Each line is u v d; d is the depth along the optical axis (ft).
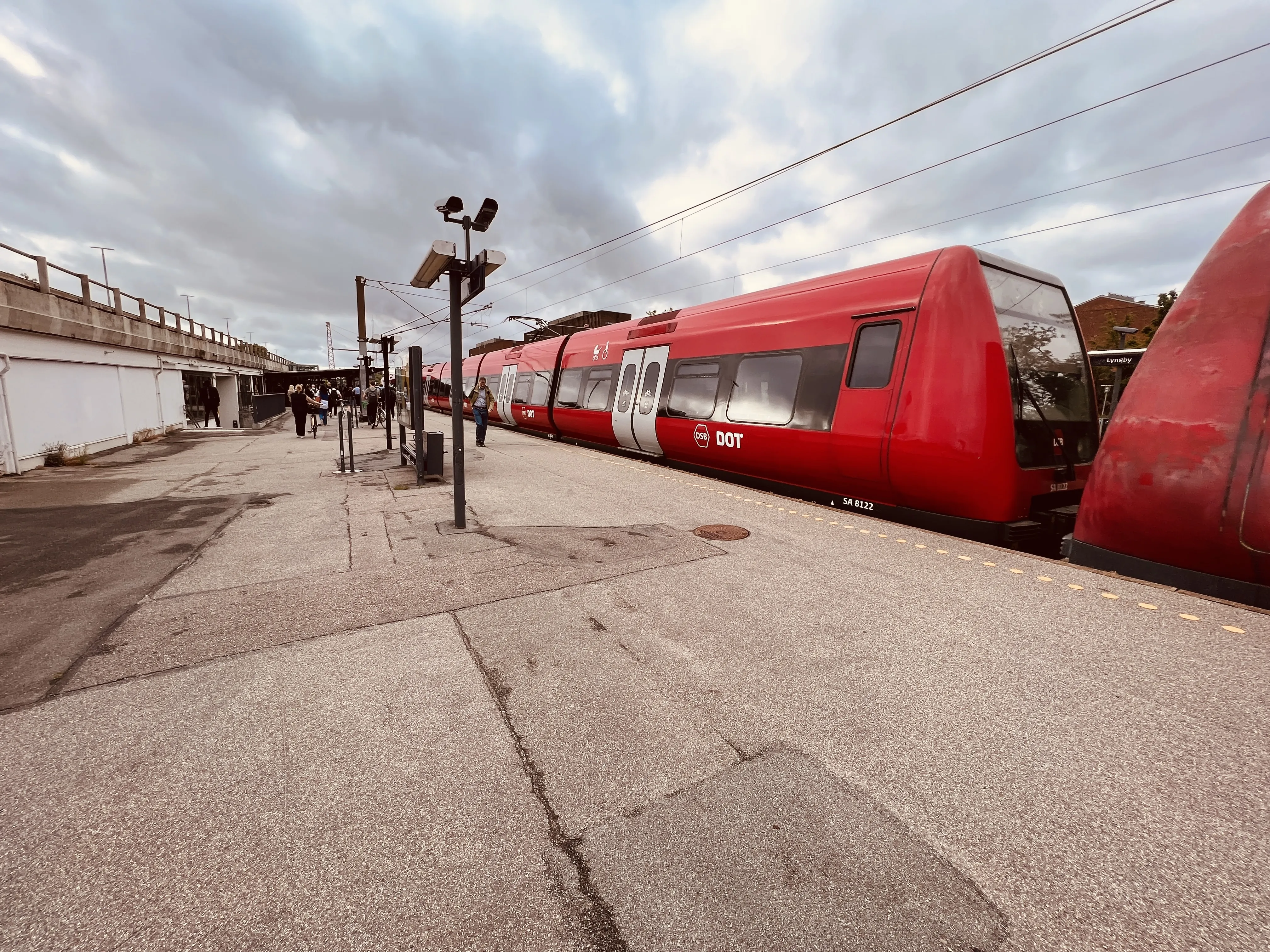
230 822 5.77
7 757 6.83
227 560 14.88
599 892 4.95
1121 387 33.30
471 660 9.39
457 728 7.47
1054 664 9.23
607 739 7.22
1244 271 11.62
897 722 7.62
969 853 5.38
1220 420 11.47
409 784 6.37
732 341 26.78
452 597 12.17
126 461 37.35
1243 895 4.91
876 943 4.48
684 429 29.55
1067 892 4.96
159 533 17.71
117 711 7.85
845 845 5.48
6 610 11.52
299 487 26.13
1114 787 6.32
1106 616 11.14
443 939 4.50
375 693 8.34
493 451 40.27
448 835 5.60
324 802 6.07
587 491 24.64
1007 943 4.48
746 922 4.66
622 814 5.89
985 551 15.70
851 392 20.16
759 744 7.13
